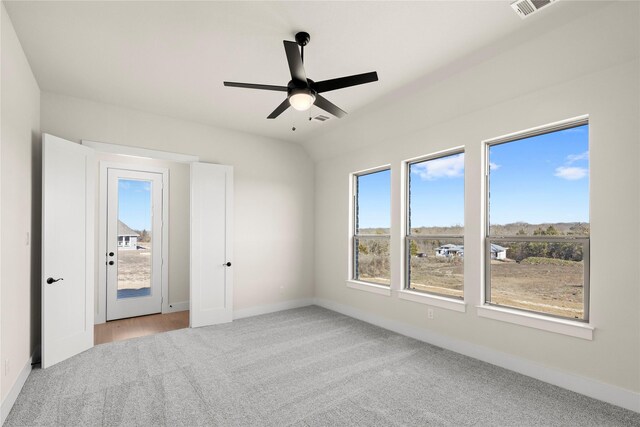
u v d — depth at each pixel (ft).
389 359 10.47
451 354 10.85
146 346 11.67
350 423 7.11
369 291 14.65
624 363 7.59
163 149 13.71
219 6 7.07
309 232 18.26
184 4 7.00
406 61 9.32
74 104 11.80
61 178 10.41
